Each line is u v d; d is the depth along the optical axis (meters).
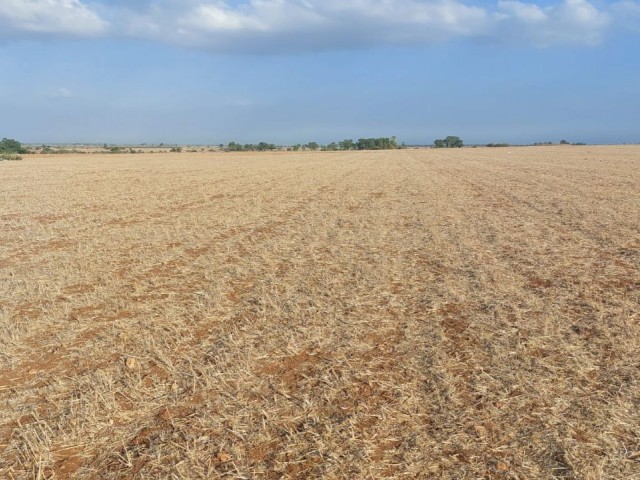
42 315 7.29
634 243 11.68
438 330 6.48
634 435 4.26
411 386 5.10
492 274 9.06
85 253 11.30
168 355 5.90
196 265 10.14
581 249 11.16
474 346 6.04
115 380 5.33
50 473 3.93
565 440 4.17
